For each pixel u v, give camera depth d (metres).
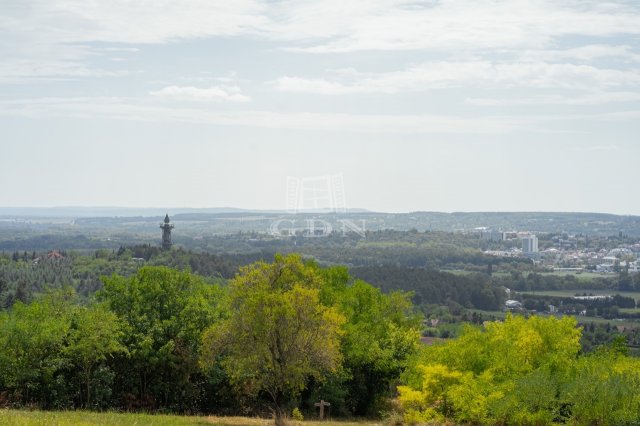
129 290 49.06
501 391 35.19
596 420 34.50
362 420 48.12
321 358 37.69
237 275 38.44
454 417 37.03
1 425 27.48
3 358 41.41
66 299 54.62
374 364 52.91
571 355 40.12
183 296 49.38
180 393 48.12
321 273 56.47
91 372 45.50
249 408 49.09
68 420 31.52
